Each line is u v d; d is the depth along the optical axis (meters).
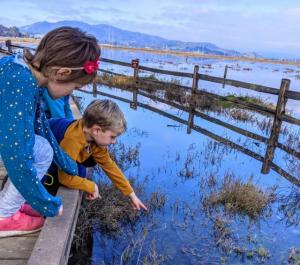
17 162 1.45
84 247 3.16
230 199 4.11
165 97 11.41
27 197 1.61
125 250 3.08
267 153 5.60
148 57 45.72
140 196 4.10
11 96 1.40
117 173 2.49
